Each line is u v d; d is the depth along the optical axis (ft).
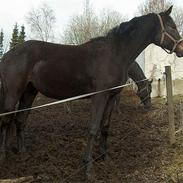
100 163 21.27
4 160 21.48
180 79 42.75
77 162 21.30
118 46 20.98
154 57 43.45
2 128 22.17
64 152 22.90
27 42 22.26
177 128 27.68
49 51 21.70
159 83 42.98
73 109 38.58
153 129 28.91
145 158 22.07
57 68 21.08
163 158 21.90
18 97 21.86
